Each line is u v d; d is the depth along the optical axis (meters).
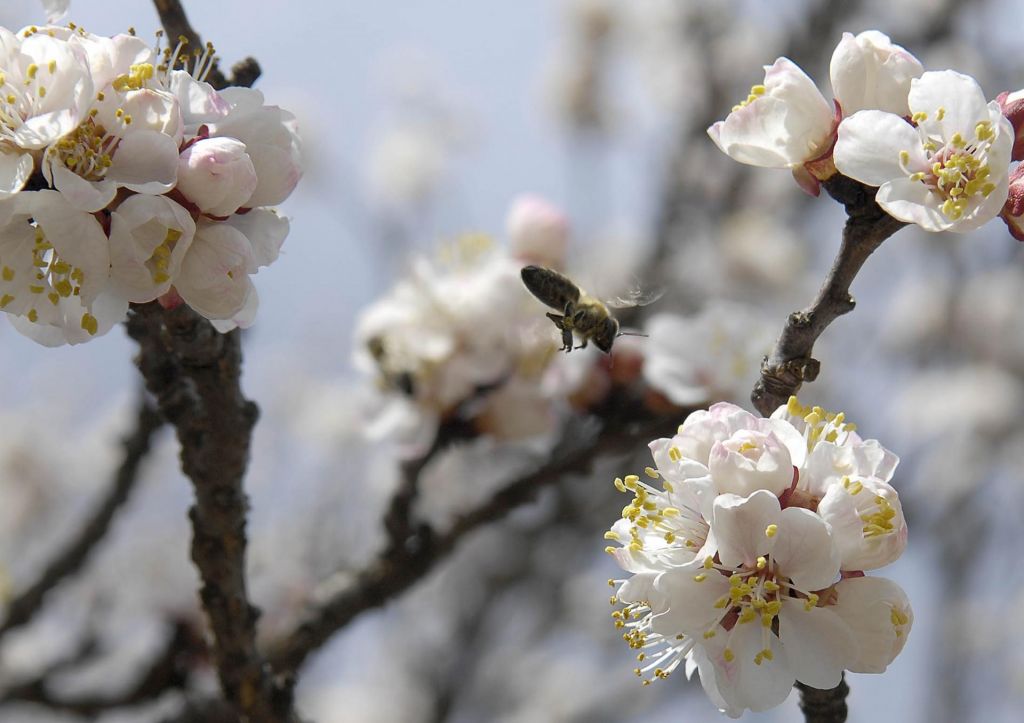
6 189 3.10
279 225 3.49
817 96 3.66
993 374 13.41
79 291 3.30
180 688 6.34
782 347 3.67
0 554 11.30
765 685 3.27
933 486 11.95
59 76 3.19
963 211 3.42
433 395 6.09
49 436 12.20
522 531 9.37
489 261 6.46
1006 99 3.71
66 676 6.36
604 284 6.32
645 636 3.53
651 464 8.95
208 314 3.40
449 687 9.35
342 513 10.91
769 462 3.29
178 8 4.07
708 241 11.75
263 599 7.68
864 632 3.29
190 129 3.38
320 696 11.98
